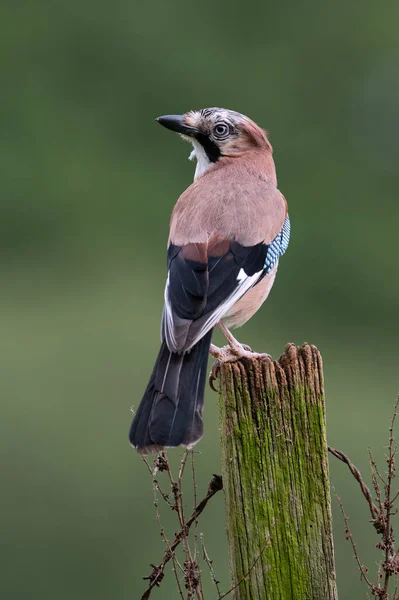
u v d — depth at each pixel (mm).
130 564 10180
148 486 10422
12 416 12719
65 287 18688
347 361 18156
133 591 10031
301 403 5504
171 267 6512
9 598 10188
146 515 10438
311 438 5520
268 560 5480
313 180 24906
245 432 5480
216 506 9961
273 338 19109
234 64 25828
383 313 20547
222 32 25984
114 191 22469
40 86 24484
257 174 7586
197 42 25734
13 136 23703
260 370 5477
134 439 5664
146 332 15594
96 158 23656
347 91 25875
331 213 23609
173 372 5875
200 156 7980
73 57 25078
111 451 11992
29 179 22359
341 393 14836
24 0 25031
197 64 25578
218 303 6363
